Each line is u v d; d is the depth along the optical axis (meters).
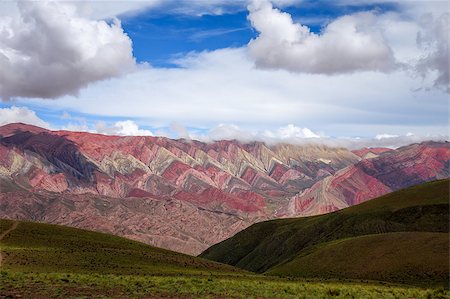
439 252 96.06
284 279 85.06
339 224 169.88
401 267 94.94
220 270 100.38
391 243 107.56
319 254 117.31
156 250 120.38
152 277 64.81
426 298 54.66
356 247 112.25
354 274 99.62
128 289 51.00
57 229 124.81
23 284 51.81
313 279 88.62
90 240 117.00
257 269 184.12
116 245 117.06
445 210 144.88
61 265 79.12
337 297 50.25
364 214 164.12
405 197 165.88
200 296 47.28
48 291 47.50
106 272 75.75
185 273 82.62
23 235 110.44
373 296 52.72
